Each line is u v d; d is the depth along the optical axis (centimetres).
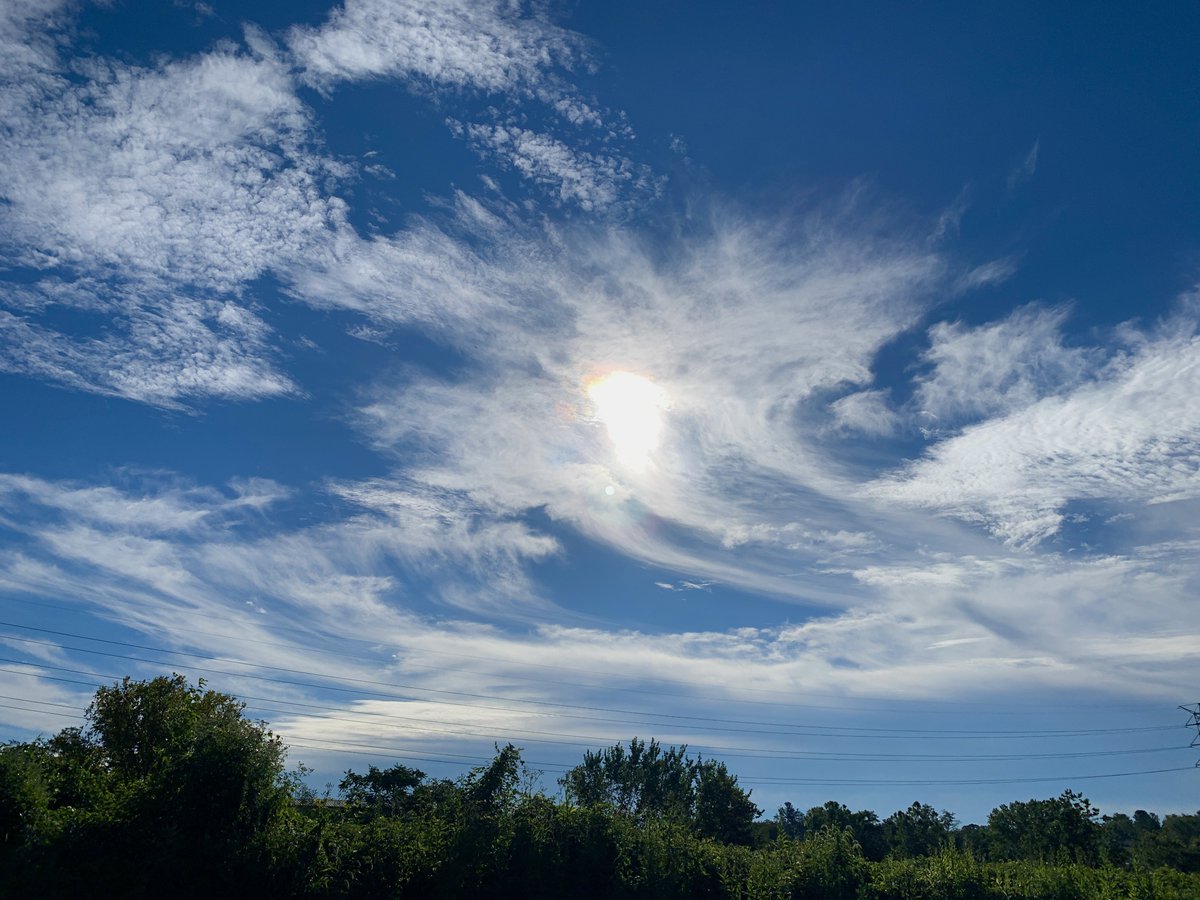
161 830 2122
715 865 3125
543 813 2889
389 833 2506
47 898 1911
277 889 2202
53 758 2298
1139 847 6881
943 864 3681
